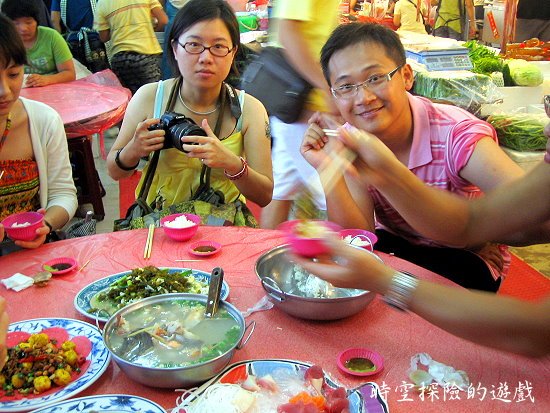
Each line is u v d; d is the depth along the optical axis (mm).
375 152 1438
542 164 1257
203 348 1229
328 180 1781
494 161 1847
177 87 2506
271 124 2354
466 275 2018
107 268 1711
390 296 1153
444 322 1089
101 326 1404
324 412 1072
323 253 1196
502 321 1034
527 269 3396
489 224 1344
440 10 6434
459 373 1205
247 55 2936
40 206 2301
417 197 1407
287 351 1299
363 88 1860
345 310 1372
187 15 2316
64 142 2348
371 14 6578
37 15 4312
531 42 4629
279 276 1599
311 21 2080
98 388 1187
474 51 4363
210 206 2268
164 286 1517
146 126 2277
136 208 2371
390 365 1247
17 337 1323
